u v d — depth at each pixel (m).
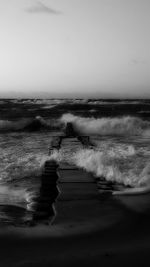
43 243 5.70
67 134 23.62
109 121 29.44
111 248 5.47
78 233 6.13
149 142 19.20
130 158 13.14
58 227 6.42
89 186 9.17
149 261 4.98
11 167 11.90
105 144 18.12
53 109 50.09
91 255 5.20
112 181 9.73
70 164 12.13
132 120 30.06
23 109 49.91
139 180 9.67
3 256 5.18
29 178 10.52
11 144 18.03
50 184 9.62
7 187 9.57
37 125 29.33
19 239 5.85
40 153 14.64
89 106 55.00
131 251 5.34
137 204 7.72
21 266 4.86
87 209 7.39
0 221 6.89
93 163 11.57
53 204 7.70
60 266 4.85
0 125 29.22
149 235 6.03
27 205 8.08
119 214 7.11
